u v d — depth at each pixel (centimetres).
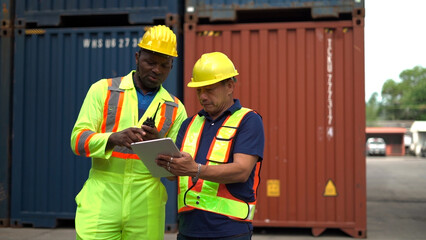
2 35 621
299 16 626
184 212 233
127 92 259
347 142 568
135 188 255
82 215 252
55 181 605
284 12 602
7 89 619
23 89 616
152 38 247
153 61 248
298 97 579
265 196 578
